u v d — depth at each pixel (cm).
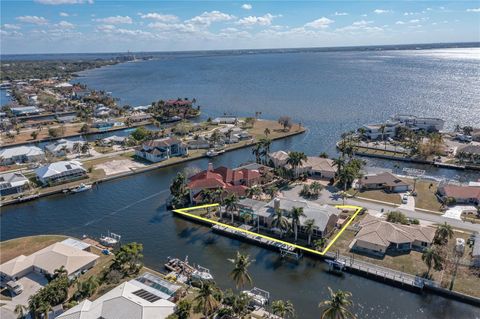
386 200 10769
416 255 7981
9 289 7294
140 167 14750
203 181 11525
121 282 7419
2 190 12331
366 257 7981
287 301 6781
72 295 6981
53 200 12200
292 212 8700
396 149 15575
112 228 10131
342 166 12300
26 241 9394
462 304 6669
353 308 6681
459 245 7825
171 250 8894
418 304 6738
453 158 14425
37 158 15938
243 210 10169
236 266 6731
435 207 10188
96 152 17038
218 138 17500
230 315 6319
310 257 8331
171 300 6775
